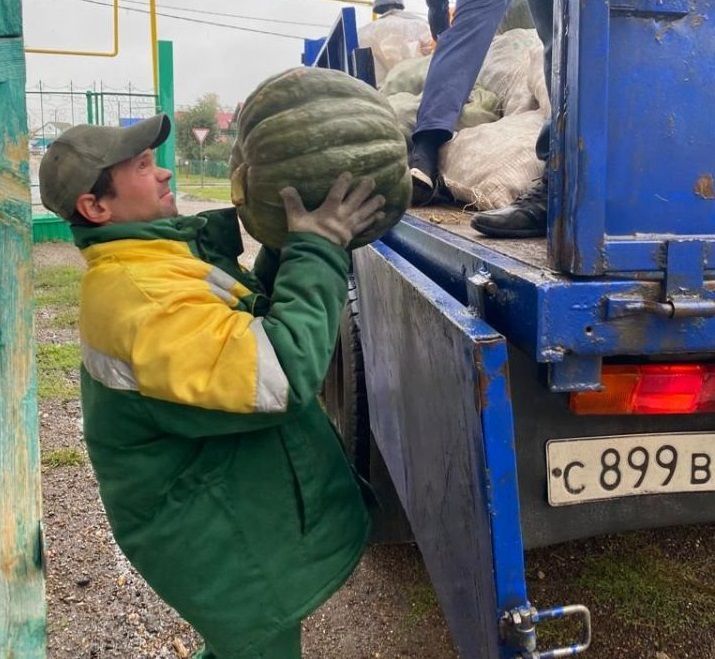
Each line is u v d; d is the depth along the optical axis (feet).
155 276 5.20
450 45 10.54
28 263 4.91
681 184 5.14
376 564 10.46
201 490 5.72
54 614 9.50
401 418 7.26
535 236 7.45
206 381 4.99
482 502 4.81
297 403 5.17
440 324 5.51
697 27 4.97
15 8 4.58
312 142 5.34
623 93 4.99
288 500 5.95
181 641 8.98
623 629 8.86
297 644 6.32
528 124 10.08
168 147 45.78
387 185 5.59
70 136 5.59
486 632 4.99
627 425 6.08
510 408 4.66
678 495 6.39
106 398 5.51
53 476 13.28
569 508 6.23
